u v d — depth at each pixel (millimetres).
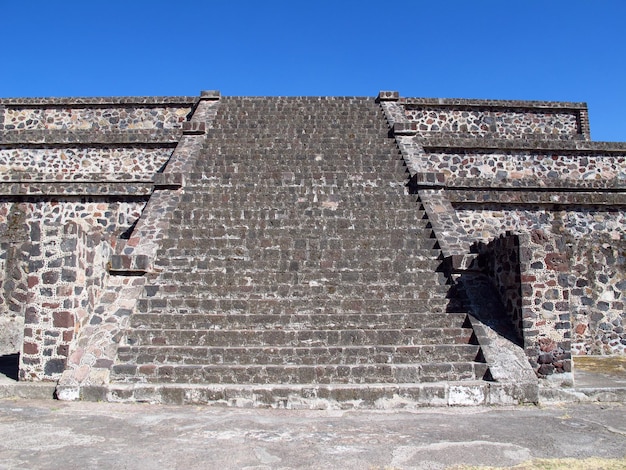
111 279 10406
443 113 19672
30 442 6012
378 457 5566
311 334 9203
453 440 6172
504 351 8875
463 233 12211
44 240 8938
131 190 15023
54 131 17547
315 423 6906
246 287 10539
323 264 11320
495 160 17094
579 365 11008
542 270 9109
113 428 6594
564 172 17172
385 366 8422
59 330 8695
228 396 7793
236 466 5293
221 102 19172
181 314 9750
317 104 19219
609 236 14750
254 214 12961
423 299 10297
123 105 19500
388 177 14625
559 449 5863
